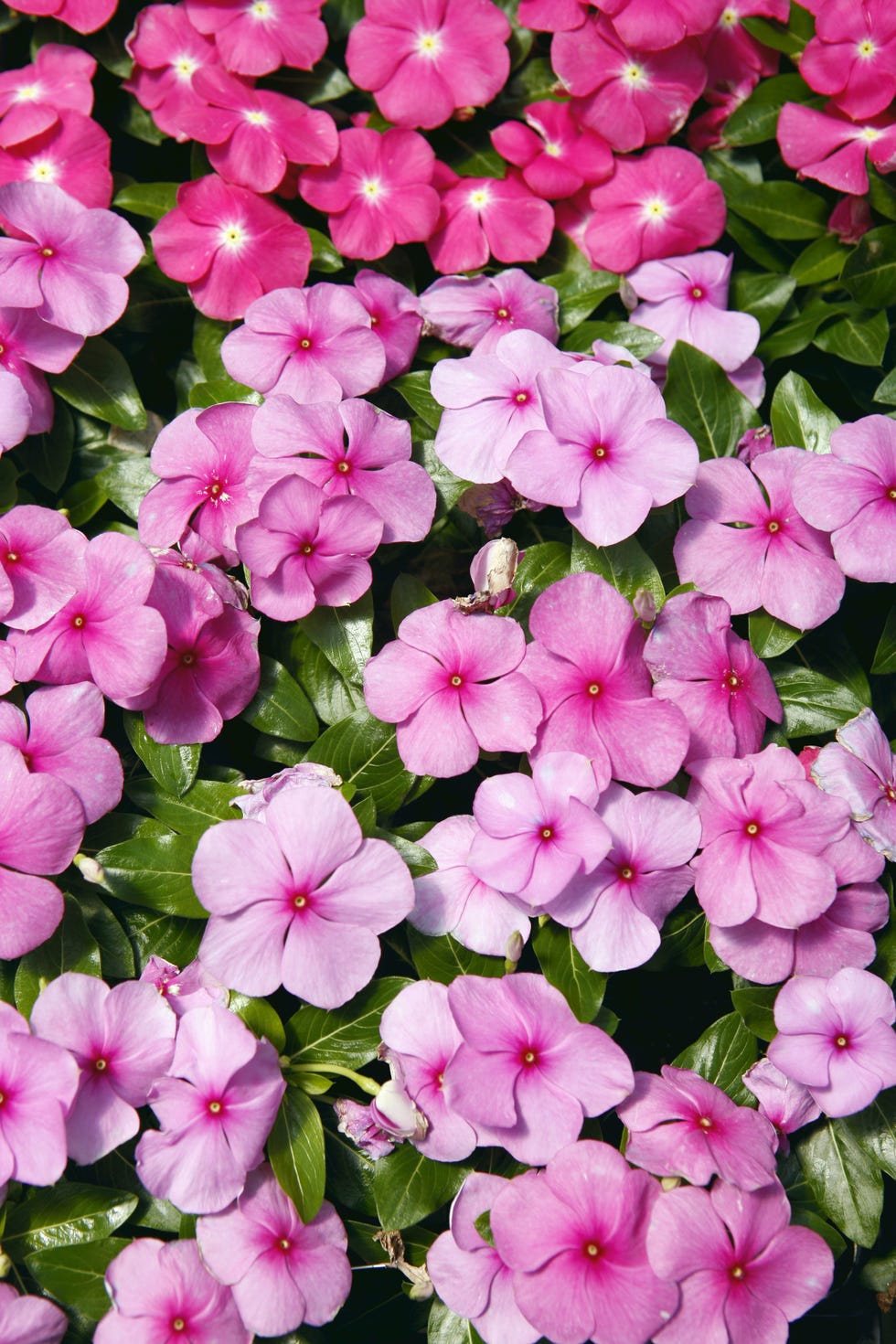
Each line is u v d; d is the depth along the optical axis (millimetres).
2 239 717
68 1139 648
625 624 670
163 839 673
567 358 704
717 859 669
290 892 651
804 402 720
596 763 667
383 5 757
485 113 779
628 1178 648
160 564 679
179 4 764
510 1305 657
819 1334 745
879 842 677
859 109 753
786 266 775
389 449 694
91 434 740
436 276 780
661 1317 644
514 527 721
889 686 741
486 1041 653
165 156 785
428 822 686
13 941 651
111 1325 649
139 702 680
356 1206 678
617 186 761
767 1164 659
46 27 770
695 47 758
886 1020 668
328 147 747
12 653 678
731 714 680
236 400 729
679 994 723
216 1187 647
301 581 684
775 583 692
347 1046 666
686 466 680
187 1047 652
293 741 704
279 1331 649
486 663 673
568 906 662
